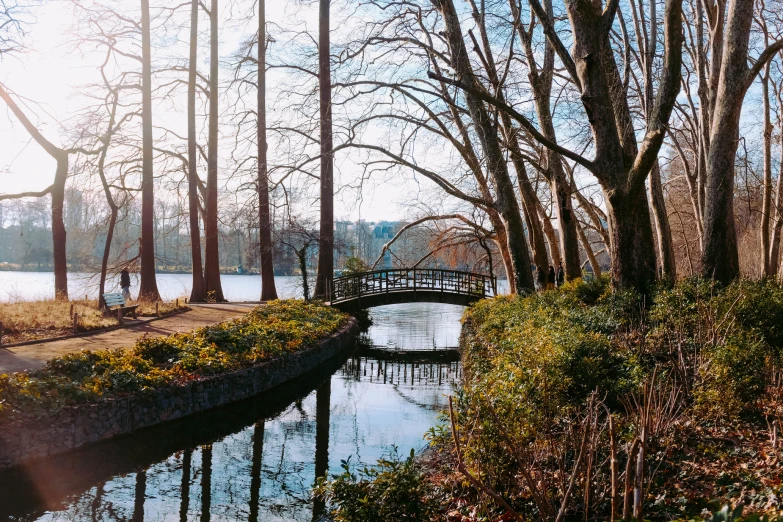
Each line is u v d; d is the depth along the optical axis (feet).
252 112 95.86
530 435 19.35
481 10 62.08
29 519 22.98
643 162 41.06
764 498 16.15
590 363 26.78
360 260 107.65
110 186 95.45
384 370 59.88
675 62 40.01
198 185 110.52
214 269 95.91
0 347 40.57
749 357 24.70
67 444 27.61
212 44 95.35
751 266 96.63
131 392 32.27
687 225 112.88
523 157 60.29
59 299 69.10
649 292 42.29
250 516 23.65
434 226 107.96
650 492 17.88
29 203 111.34
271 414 41.01
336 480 18.76
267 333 52.42
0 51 60.70
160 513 23.89
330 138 69.00
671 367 28.30
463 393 23.13
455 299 85.76
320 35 87.15
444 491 20.38
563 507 14.53
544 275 68.54
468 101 58.49
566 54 43.34
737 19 45.09
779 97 75.25
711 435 21.71
